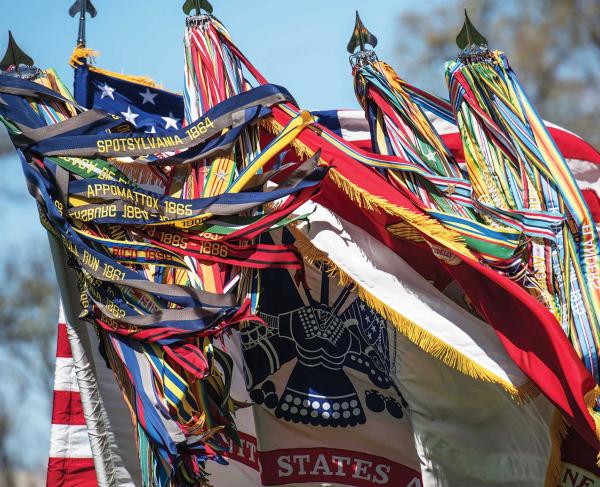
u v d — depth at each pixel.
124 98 9.00
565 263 7.71
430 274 8.09
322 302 9.14
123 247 7.61
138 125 8.94
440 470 8.24
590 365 7.45
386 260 7.90
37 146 7.76
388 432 9.10
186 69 8.50
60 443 9.50
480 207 7.89
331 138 8.04
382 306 7.73
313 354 9.18
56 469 9.44
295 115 8.07
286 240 8.84
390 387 9.14
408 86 8.94
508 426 8.19
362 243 7.92
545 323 7.12
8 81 7.95
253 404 9.17
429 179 8.01
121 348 7.51
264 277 9.17
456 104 8.44
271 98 8.09
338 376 9.17
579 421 7.02
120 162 7.97
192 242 7.66
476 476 8.23
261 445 9.15
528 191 8.03
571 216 7.90
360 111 9.46
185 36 8.55
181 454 7.37
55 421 9.54
